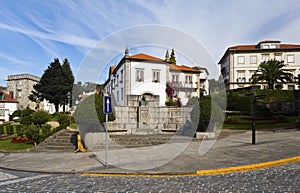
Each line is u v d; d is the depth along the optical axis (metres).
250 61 48.22
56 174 6.40
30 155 9.52
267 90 31.98
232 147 9.41
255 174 5.72
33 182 5.62
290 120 19.91
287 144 9.61
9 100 45.22
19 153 10.23
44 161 8.10
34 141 11.98
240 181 5.19
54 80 39.78
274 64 33.53
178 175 5.94
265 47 48.59
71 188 5.09
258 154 7.83
